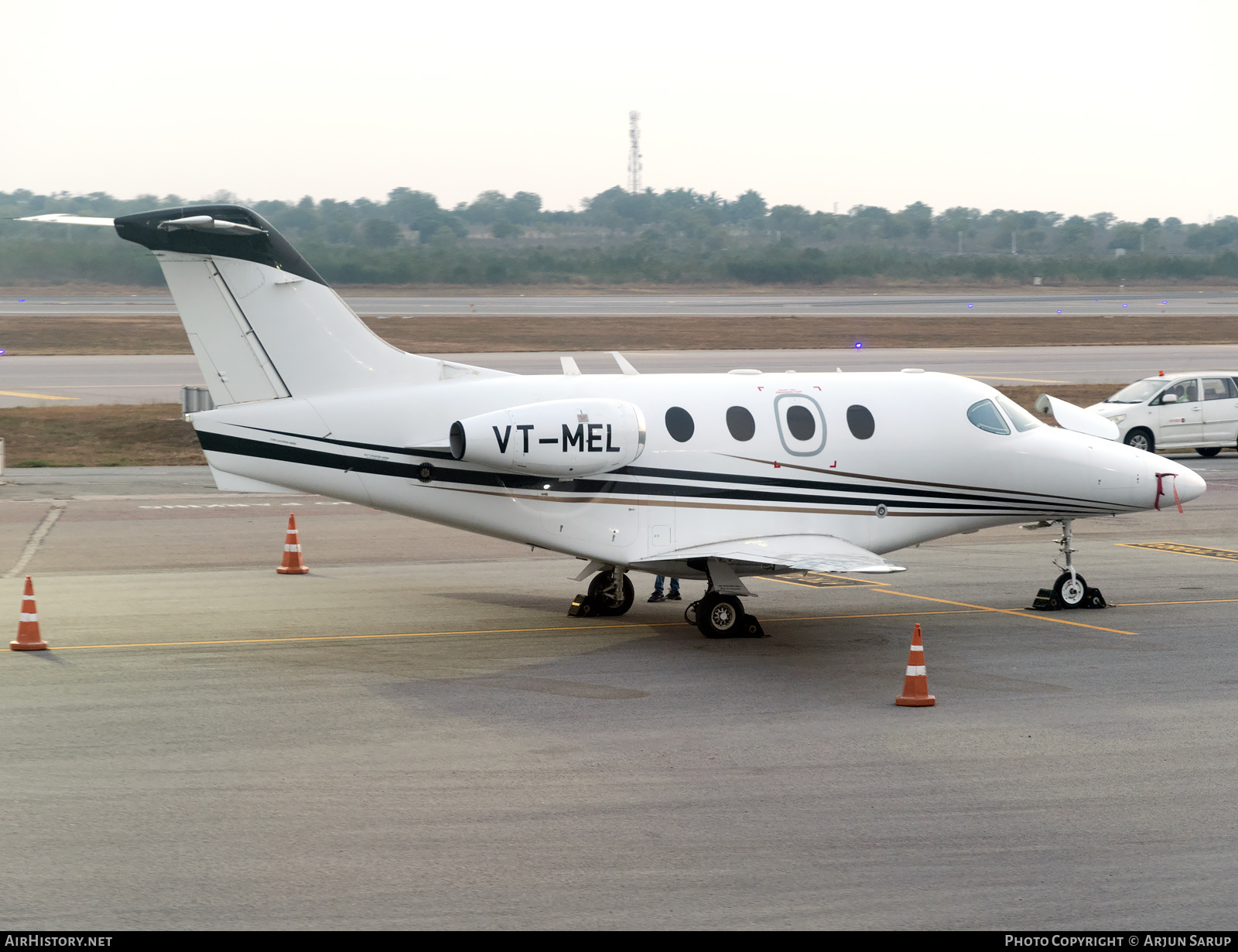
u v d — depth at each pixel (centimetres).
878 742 2431
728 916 1648
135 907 1662
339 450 3281
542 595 3972
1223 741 2453
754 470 3441
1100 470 3709
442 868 1794
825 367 11588
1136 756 2348
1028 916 1659
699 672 3003
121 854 1841
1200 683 2922
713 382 3516
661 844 1891
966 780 2203
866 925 1627
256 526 5219
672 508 3394
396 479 3303
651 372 10988
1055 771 2259
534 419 3209
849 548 3425
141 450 7588
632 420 3291
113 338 14238
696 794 2117
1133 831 1966
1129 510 3766
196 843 1883
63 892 1708
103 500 5853
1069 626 3575
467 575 4291
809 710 2669
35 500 5828
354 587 4062
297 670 2977
